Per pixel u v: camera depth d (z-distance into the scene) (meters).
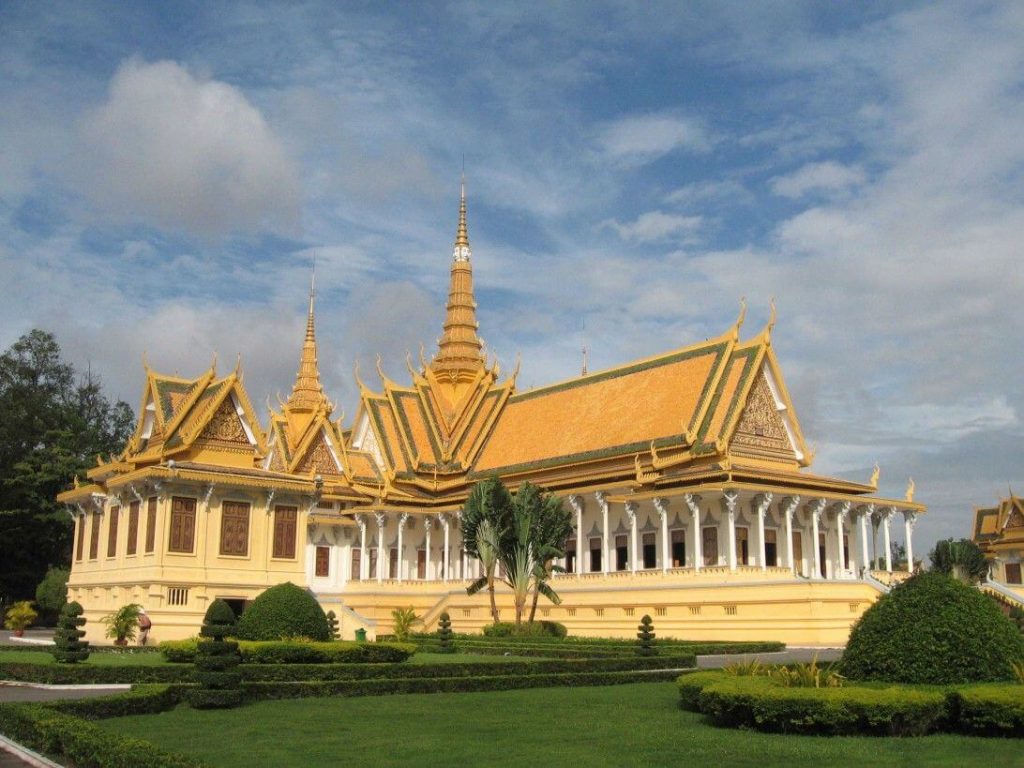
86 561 53.34
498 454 76.31
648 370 69.19
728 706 19.55
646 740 18.39
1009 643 19.52
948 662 19.38
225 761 16.30
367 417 82.25
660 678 32.59
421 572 75.19
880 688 18.94
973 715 18.03
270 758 16.58
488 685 28.89
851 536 64.81
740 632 49.41
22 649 40.75
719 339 65.12
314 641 33.31
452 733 19.58
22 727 18.62
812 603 47.28
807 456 64.94
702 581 52.31
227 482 47.19
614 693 27.80
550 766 15.78
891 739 17.91
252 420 51.75
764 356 63.19
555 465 69.12
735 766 15.64
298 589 34.78
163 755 14.39
